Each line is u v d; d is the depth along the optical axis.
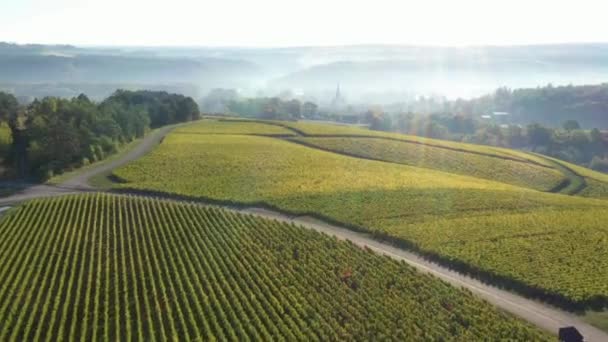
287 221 73.38
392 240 65.50
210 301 47.31
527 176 118.06
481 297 50.44
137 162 105.94
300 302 47.50
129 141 133.50
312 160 112.31
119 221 69.25
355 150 132.38
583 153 175.00
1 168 101.00
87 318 44.12
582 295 49.44
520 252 60.28
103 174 98.69
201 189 86.94
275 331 42.44
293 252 59.62
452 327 43.59
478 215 75.19
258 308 45.38
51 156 100.38
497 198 84.19
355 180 94.88
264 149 122.44
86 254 57.78
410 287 50.62
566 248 61.75
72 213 72.19
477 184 97.75
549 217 74.06
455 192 87.06
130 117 137.50
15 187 89.50
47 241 61.41
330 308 46.22
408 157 127.94
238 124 170.00
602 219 73.56
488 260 57.72
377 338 41.75
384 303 47.19
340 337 42.03
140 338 40.72
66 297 47.69
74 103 129.88
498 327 43.47
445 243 63.06
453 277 55.31
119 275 52.66
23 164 101.81
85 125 115.56
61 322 42.69
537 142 189.00
